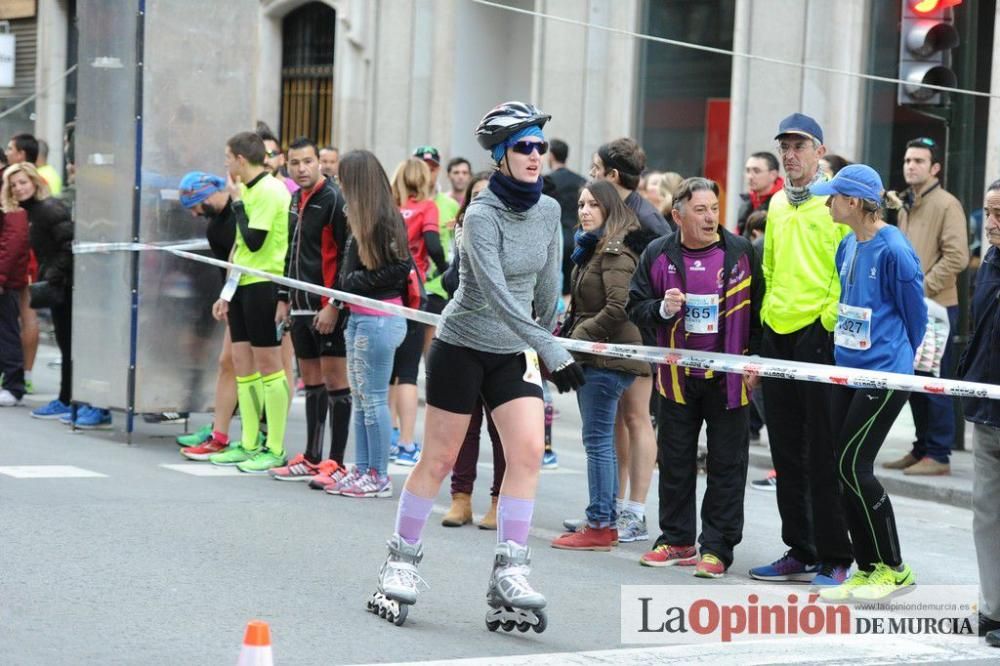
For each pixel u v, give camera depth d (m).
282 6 55.47
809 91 41.53
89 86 29.16
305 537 20.70
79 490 23.23
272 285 25.88
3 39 56.38
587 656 15.49
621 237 21.11
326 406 25.59
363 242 23.23
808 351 19.36
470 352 16.08
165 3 28.19
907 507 27.03
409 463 28.14
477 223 15.56
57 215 31.48
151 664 14.30
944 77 27.25
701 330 19.81
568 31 46.94
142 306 28.56
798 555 19.92
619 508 22.92
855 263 18.38
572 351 21.22
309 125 55.56
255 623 11.06
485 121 15.74
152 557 18.95
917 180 30.08
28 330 36.19
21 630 15.29
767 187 28.52
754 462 30.97
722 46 43.84
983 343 16.98
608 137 46.22
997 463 16.97
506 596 15.95
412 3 51.44
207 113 28.69
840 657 15.88
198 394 29.12
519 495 16.11
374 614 16.78
